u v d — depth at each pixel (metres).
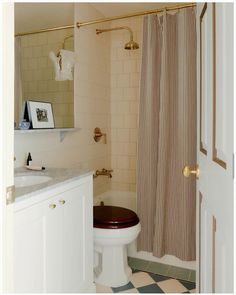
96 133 2.55
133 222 2.04
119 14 2.64
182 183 2.19
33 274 1.24
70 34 2.22
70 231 1.56
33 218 1.23
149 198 2.34
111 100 2.81
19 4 1.87
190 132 2.14
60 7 2.13
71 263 1.58
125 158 2.78
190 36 2.13
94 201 2.49
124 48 2.53
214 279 0.90
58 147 2.12
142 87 2.33
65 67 2.05
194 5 2.10
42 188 1.28
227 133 0.71
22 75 1.89
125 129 2.77
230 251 0.67
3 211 0.80
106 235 1.95
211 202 0.94
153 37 2.28
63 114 2.17
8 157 0.82
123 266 2.04
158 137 2.30
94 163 2.55
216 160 0.85
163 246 2.29
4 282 0.82
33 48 1.97
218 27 0.81
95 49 2.50
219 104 0.81
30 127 1.82
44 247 1.32
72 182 1.57
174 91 2.26
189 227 2.18
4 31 0.78
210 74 0.95
